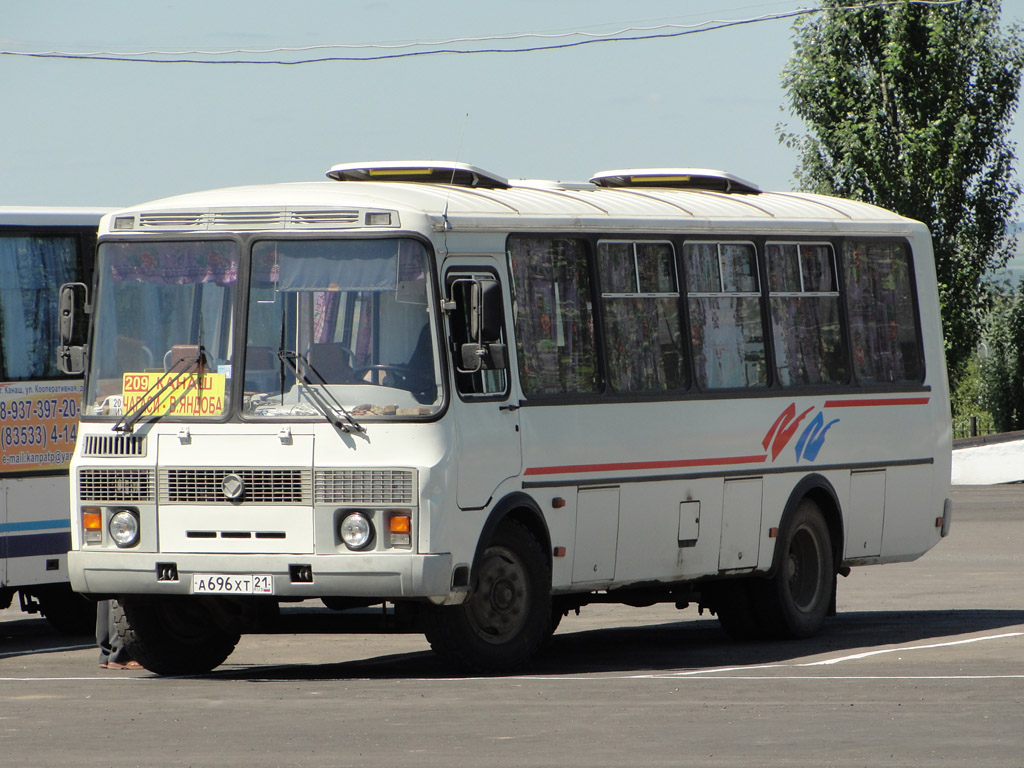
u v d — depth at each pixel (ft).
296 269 123.85
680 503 141.49
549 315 132.05
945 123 508.12
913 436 165.89
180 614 131.95
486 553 125.59
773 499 150.41
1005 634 149.38
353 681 122.83
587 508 133.39
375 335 122.11
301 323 123.24
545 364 131.13
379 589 119.03
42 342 157.48
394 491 119.44
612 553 136.05
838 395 157.69
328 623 171.94
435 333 121.39
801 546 155.33
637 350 139.74
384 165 145.07
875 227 164.66
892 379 164.86
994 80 516.32
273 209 125.08
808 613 154.51
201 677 129.70
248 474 122.11
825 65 512.22
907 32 510.17
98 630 137.18
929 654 135.44
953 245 521.65
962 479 383.04
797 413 153.17
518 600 127.75
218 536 122.83
